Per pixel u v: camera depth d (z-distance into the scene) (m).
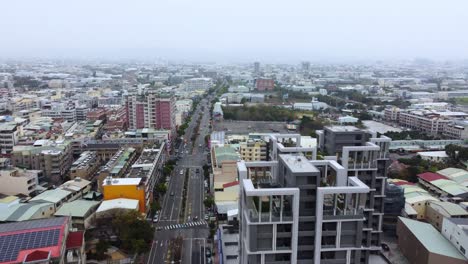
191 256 148.25
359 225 87.75
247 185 86.69
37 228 119.06
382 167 132.12
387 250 154.00
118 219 149.38
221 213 177.50
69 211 157.50
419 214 181.12
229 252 139.50
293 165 91.44
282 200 83.50
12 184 194.25
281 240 86.50
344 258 89.19
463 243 131.62
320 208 85.31
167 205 196.88
